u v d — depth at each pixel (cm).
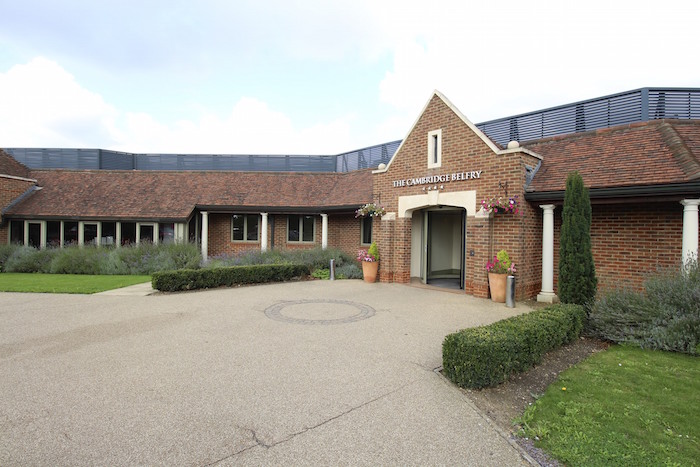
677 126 993
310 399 423
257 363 531
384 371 508
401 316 824
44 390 437
